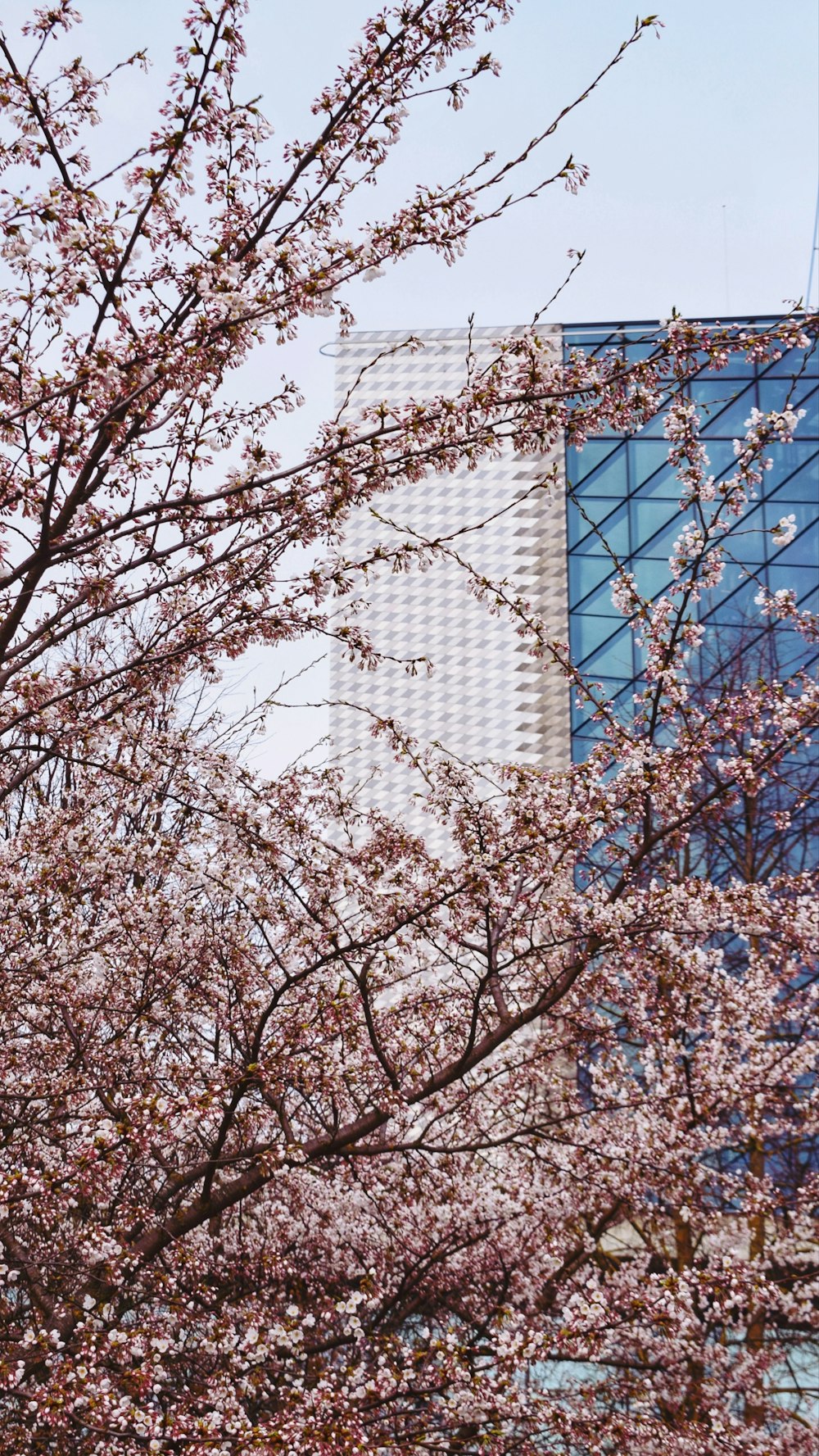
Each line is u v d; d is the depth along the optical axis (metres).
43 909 5.74
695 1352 5.56
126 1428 3.66
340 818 5.94
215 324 3.63
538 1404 4.50
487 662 20.14
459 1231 6.35
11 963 5.50
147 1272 4.73
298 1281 6.16
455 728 19.66
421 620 20.56
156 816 6.13
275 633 4.96
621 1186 6.07
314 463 4.09
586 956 5.53
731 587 19.31
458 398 4.31
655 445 21.80
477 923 5.63
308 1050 4.92
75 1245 4.56
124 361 3.68
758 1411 6.89
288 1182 5.70
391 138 4.02
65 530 4.20
